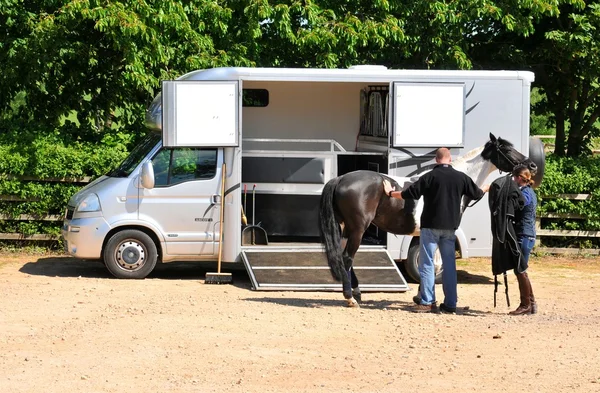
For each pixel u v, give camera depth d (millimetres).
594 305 11758
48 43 15953
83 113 17750
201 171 13109
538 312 11141
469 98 13367
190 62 16203
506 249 10859
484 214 13297
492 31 18750
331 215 11000
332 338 9375
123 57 16562
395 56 17844
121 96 17641
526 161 11906
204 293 12094
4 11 16312
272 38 17516
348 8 17641
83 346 8844
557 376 7914
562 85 19234
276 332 9594
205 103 12938
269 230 14180
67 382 7582
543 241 16422
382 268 12742
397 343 9211
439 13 16844
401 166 13203
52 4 16578
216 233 13102
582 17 17141
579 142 19281
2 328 9648
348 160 15320
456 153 13336
